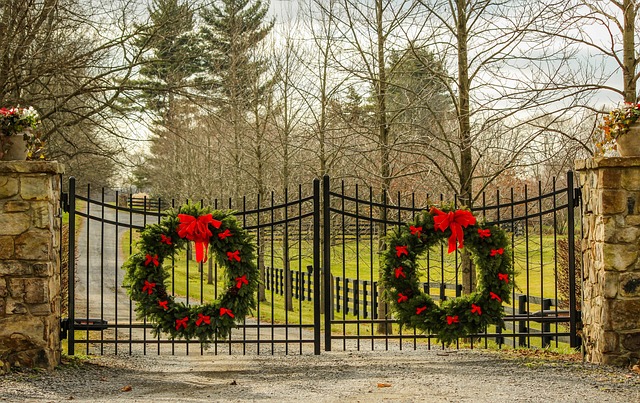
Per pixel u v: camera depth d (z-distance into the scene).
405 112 14.91
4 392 6.62
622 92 10.77
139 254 8.96
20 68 13.00
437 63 12.88
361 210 17.70
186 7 14.23
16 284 7.84
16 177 7.86
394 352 10.02
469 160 11.60
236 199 19.86
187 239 9.02
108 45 13.35
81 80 14.48
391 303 9.47
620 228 8.03
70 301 8.84
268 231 23.72
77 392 6.91
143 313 8.91
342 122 14.96
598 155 8.72
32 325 7.87
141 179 32.59
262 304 22.44
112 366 8.74
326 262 9.66
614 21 10.86
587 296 8.74
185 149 25.20
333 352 10.16
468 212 9.32
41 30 12.91
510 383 7.20
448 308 9.33
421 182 13.94
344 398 6.59
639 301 8.03
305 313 19.83
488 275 9.32
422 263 20.91
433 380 7.49
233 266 9.06
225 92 19.47
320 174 15.46
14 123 7.95
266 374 8.23
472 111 11.38
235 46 19.30
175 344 12.11
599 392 6.66
